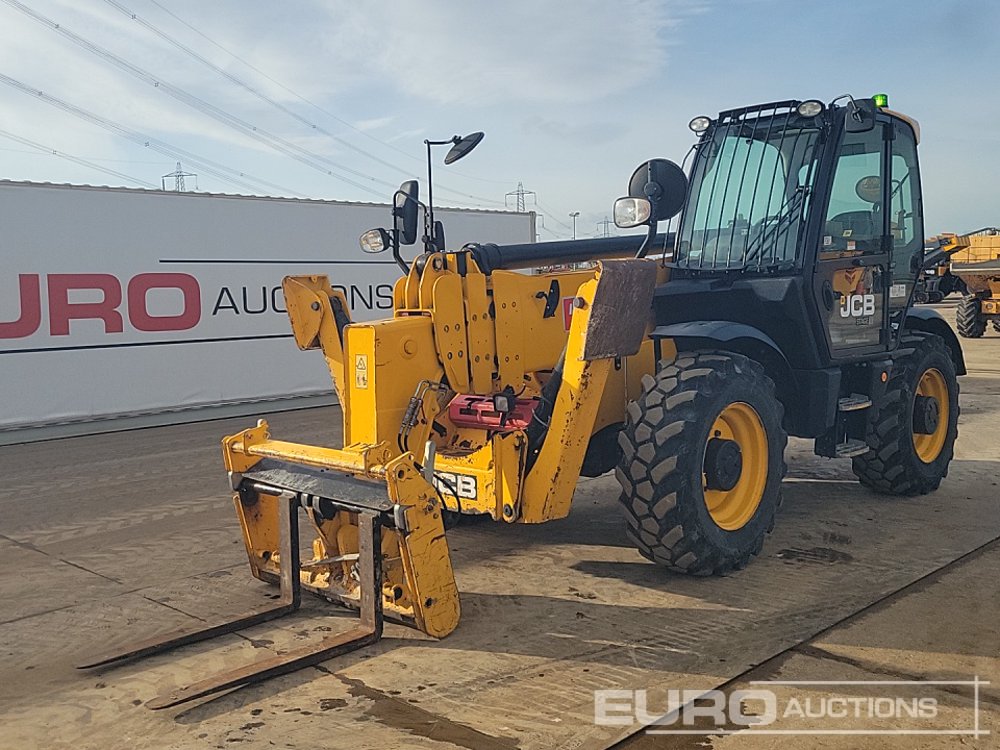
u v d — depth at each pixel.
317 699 3.08
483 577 4.34
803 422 4.81
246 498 4.20
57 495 6.50
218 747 2.78
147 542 5.21
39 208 8.96
